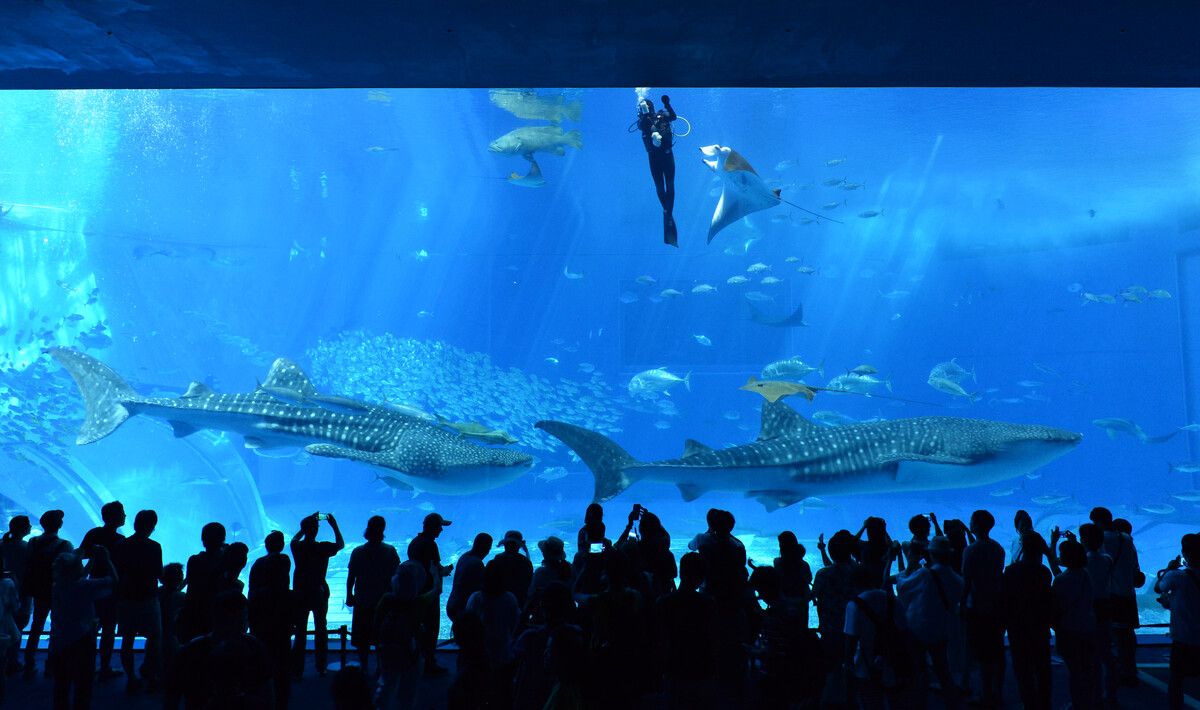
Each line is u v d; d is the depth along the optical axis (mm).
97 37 6617
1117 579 6871
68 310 31359
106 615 6480
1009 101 25750
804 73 7367
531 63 7133
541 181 14078
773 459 11328
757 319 27344
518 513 25781
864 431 11719
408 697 5656
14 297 29484
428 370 34594
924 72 7320
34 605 7387
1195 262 26266
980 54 6926
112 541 7051
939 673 5746
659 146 9516
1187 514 22156
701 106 29578
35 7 6082
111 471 18562
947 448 11469
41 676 7359
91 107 31672
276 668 5660
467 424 12273
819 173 35125
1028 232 32844
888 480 11461
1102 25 6383
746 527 20172
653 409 30141
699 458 11297
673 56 6957
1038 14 6211
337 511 27266
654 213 37781
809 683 4793
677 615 4730
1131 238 28734
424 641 5699
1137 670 7125
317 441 12156
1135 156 26500
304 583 7055
